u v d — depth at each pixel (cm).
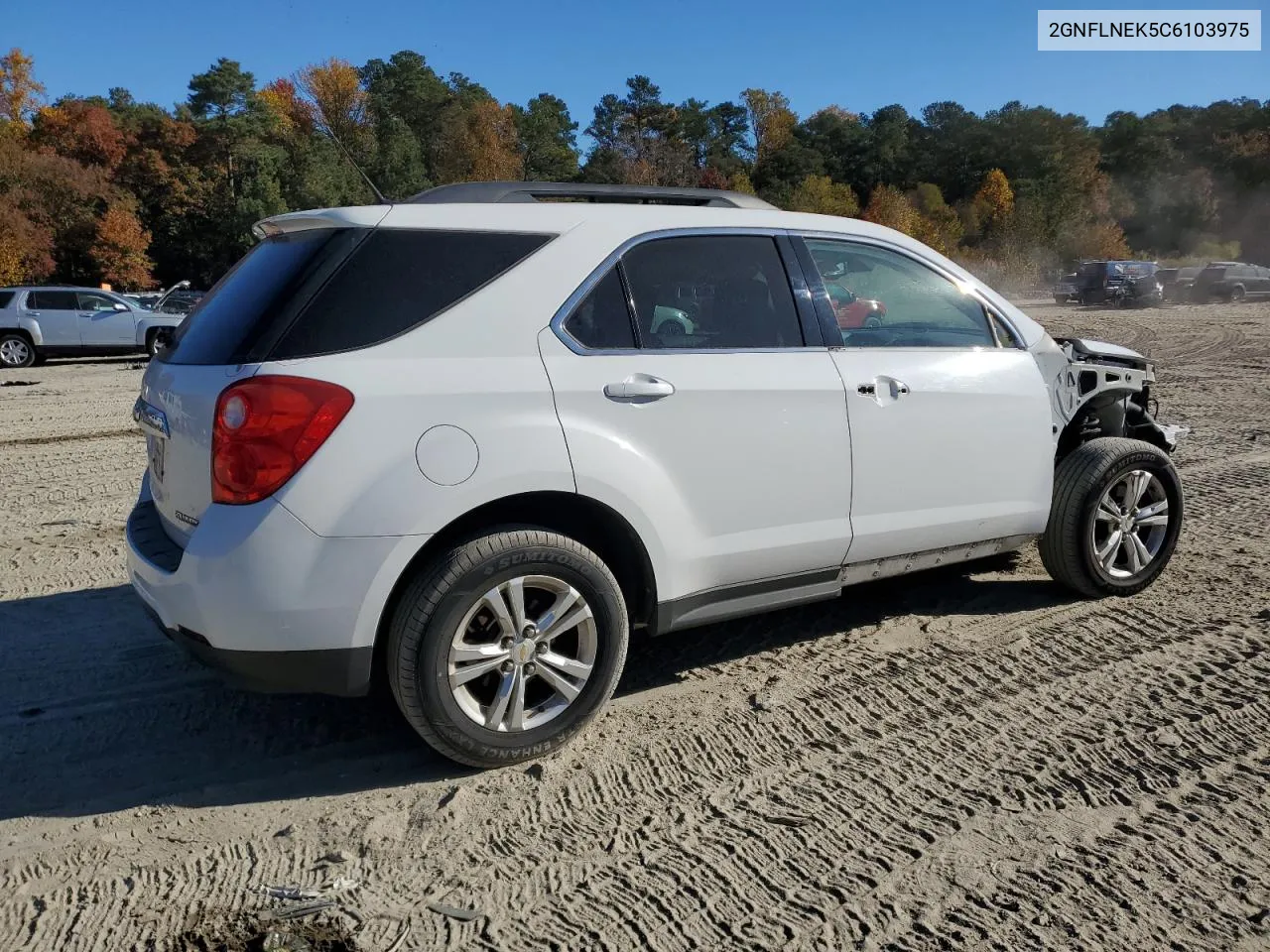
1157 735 334
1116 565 472
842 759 324
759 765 321
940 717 352
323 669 291
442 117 9106
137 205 7362
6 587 505
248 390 281
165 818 295
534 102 11744
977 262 8431
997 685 377
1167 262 9162
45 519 652
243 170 7806
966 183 12425
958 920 244
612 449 319
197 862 272
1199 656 397
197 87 8050
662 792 306
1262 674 379
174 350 334
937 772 315
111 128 8000
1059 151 11875
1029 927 241
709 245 358
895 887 257
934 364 399
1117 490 458
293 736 347
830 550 374
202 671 401
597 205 346
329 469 282
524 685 315
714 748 333
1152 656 399
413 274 306
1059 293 3916
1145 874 261
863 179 12744
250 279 320
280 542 280
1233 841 275
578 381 317
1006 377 418
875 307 396
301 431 280
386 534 287
